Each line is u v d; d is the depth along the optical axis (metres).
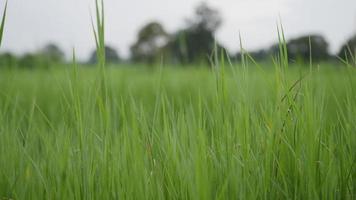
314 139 1.94
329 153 2.00
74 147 2.16
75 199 1.93
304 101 2.04
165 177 1.99
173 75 6.84
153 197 1.87
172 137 2.21
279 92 2.09
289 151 1.98
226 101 2.13
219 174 1.92
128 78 6.33
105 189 1.91
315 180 1.91
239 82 2.12
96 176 2.00
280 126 2.02
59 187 1.94
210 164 1.85
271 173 1.97
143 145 2.09
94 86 2.08
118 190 1.89
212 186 1.86
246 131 2.03
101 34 2.04
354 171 2.00
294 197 1.90
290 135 2.02
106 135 2.02
